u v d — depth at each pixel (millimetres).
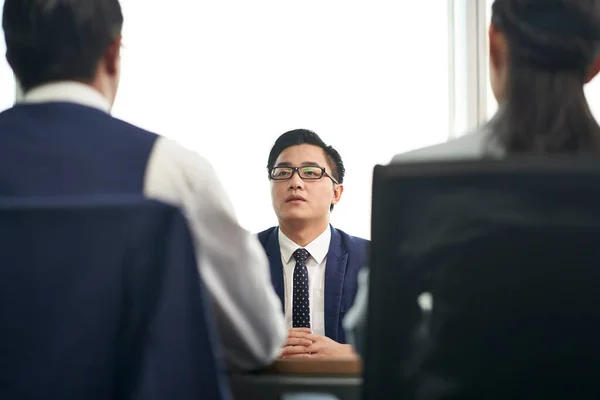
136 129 1272
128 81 3342
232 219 1282
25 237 968
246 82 3393
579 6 1154
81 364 961
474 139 1227
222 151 3352
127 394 969
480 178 890
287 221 2734
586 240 873
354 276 2678
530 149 1148
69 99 1251
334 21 3453
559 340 884
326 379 1220
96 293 967
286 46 3422
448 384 907
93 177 1170
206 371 983
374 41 3457
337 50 3439
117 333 974
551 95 1159
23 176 1156
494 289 896
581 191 867
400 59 3463
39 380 955
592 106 1220
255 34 3420
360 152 3387
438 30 3508
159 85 3359
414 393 917
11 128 1214
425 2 3506
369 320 937
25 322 961
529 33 1157
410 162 921
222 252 1273
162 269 976
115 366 977
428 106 3461
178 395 965
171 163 1244
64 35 1241
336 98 3418
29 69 1260
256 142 3363
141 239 977
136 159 1219
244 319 1292
